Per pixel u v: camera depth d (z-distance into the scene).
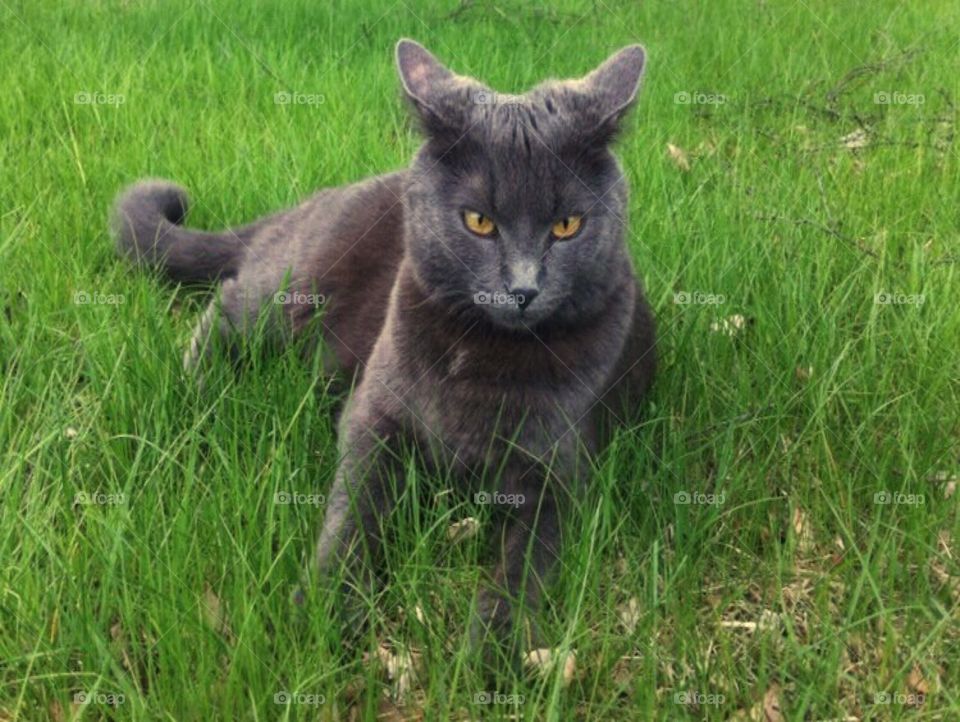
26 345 0.57
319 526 0.49
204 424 0.54
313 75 0.98
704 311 0.63
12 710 0.41
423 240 0.47
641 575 0.49
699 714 0.43
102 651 0.40
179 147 0.81
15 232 0.66
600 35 1.15
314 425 0.54
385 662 0.45
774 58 1.10
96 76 0.94
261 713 0.40
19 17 1.12
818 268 0.68
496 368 0.48
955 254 0.69
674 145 0.89
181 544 0.45
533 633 0.46
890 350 0.60
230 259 0.68
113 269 0.67
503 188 0.45
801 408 0.58
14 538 0.47
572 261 0.47
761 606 0.49
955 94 1.00
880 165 0.85
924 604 0.47
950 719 0.42
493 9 1.17
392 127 0.86
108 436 0.51
